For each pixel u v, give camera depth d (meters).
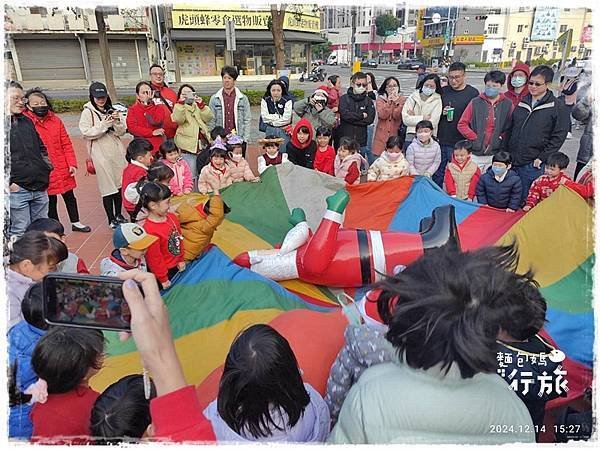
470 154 4.96
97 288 1.16
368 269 3.30
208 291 3.21
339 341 2.55
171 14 21.05
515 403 1.21
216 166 4.95
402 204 4.53
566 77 7.87
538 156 5.00
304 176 4.76
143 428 1.57
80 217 5.71
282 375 1.50
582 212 3.27
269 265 3.42
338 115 7.14
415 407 1.11
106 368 2.51
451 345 1.03
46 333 1.71
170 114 5.66
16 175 4.10
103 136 5.11
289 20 21.66
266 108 6.73
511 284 1.11
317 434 1.63
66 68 20.75
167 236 3.28
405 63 23.17
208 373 2.57
